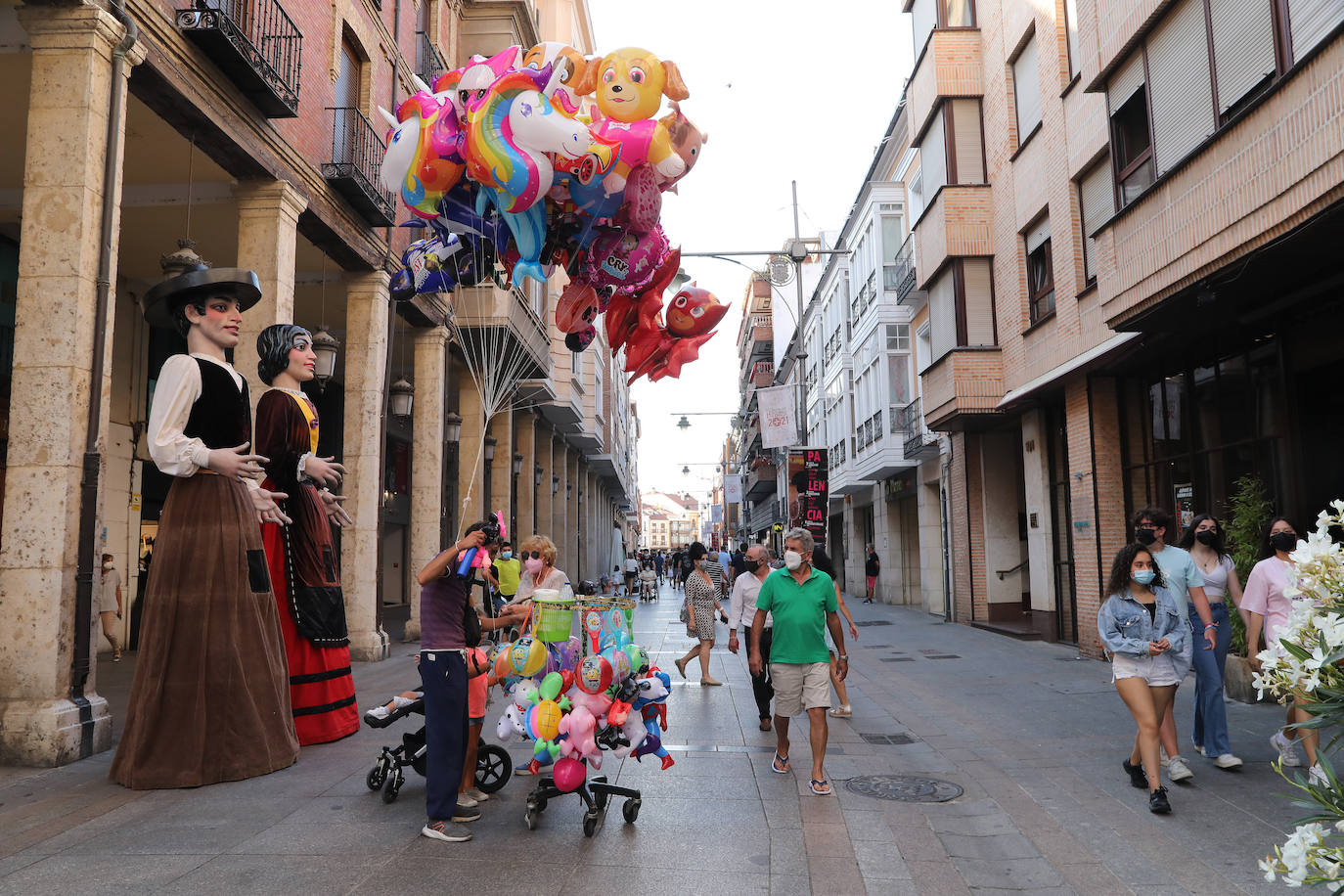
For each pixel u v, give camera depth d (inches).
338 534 530.0
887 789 232.5
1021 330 600.1
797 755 272.8
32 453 256.8
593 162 195.9
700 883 164.2
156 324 560.7
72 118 265.4
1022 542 717.9
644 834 193.5
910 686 416.5
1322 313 336.2
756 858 178.9
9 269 442.0
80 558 261.6
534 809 196.1
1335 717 90.8
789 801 220.7
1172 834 194.4
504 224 212.5
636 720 200.2
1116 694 373.1
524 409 916.0
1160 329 397.4
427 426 617.0
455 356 708.0
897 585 1045.8
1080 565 512.7
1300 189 274.8
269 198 397.1
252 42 370.9
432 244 225.0
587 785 196.5
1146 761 214.4
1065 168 520.4
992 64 647.8
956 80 669.3
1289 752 246.7
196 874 166.1
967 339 647.8
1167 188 350.9
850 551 1304.1
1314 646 92.9
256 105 376.2
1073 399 523.8
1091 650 496.4
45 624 253.8
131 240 471.5
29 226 263.0
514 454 888.9
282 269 398.0
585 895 157.6
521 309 668.1
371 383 509.4
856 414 1096.8
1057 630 580.7
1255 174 296.8
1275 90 284.4
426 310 588.1
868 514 1258.0
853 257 1116.5
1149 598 227.3
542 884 162.7
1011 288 616.7
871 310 983.0
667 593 1609.3
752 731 312.0
